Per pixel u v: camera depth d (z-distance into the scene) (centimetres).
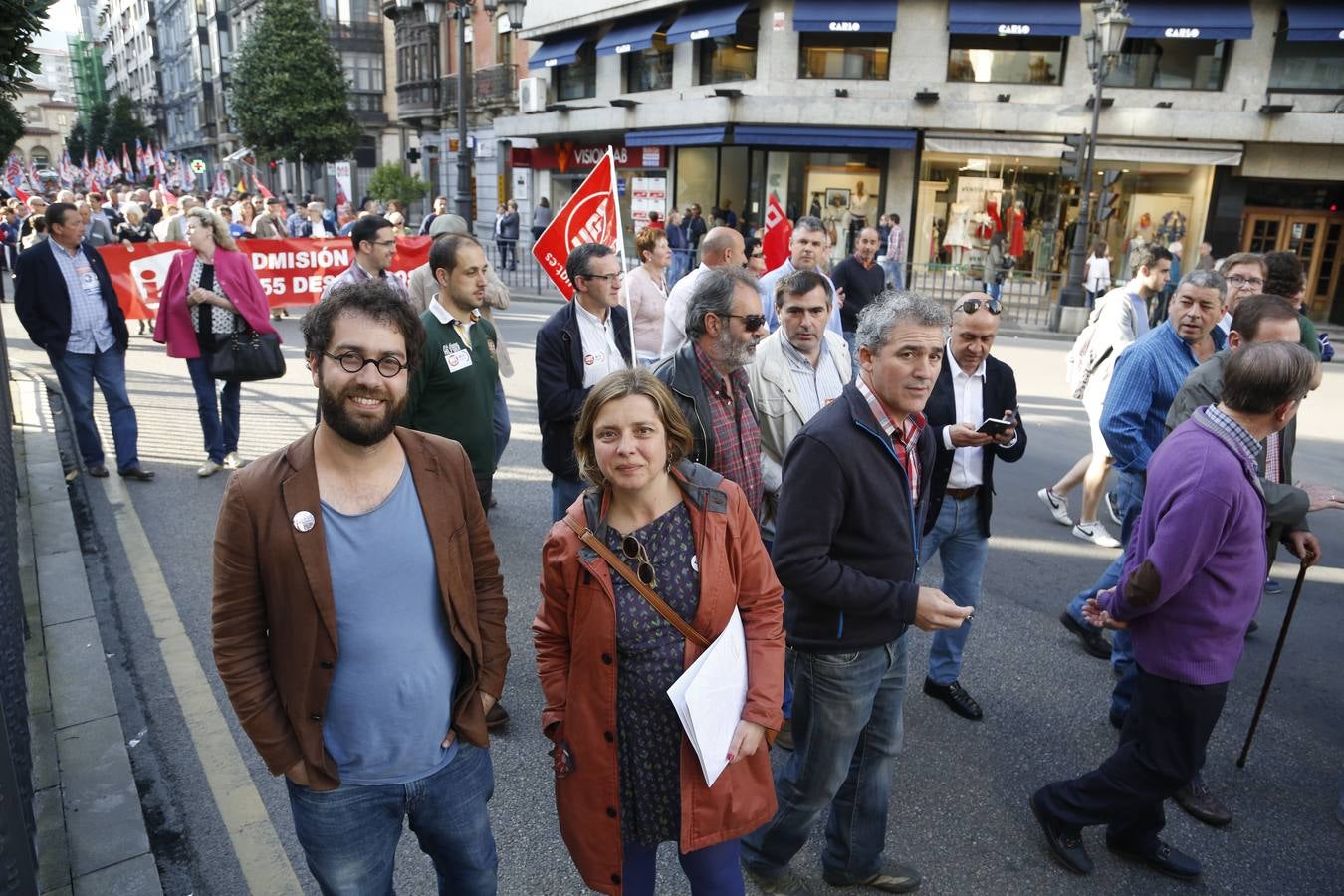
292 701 195
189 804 321
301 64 3509
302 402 898
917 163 2062
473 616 212
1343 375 1279
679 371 321
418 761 205
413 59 3356
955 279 1944
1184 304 413
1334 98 1889
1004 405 376
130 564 521
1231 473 262
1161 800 286
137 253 1153
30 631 423
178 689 394
